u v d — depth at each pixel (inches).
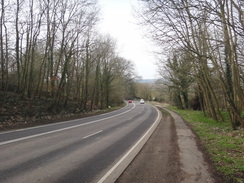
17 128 445.1
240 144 271.0
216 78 622.5
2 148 269.0
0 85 810.8
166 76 1204.5
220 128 438.0
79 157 233.3
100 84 1405.0
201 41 391.5
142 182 166.2
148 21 315.6
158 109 1348.4
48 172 185.5
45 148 273.0
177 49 364.8
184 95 1321.4
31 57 856.9
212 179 169.2
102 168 197.3
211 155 235.0
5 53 824.9
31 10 769.6
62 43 802.8
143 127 494.9
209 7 224.1
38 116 629.9
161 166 203.5
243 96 420.2
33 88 1085.1
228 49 380.2
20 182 163.3
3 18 716.7
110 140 332.2
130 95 4119.1
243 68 553.0
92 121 625.0
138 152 257.0
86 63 1071.0
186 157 231.0
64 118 694.5
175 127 489.7
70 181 166.6
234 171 181.5
